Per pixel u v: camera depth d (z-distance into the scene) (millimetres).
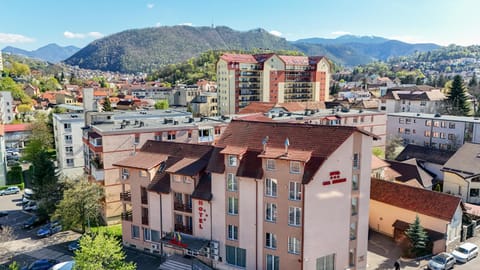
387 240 51500
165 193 46688
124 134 59375
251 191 41312
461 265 44000
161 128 63219
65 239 55875
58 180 66750
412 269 43219
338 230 40656
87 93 87625
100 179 58281
